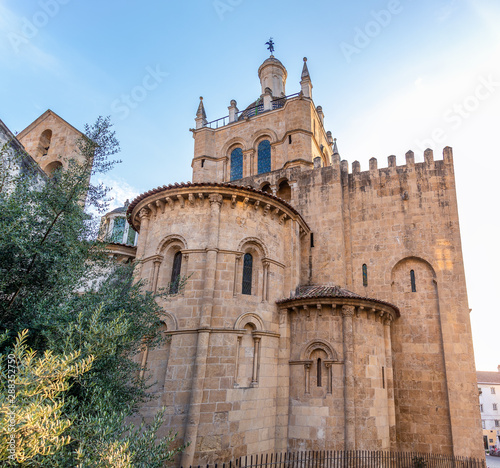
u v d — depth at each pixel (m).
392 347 23.62
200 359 17.02
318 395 18.80
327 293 20.62
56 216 11.08
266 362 19.16
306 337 19.84
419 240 24.97
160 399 17.05
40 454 6.87
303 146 30.50
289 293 21.52
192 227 19.88
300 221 24.34
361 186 27.36
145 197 21.41
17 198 10.78
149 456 8.41
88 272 12.48
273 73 39.69
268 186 29.80
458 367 21.92
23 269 10.59
